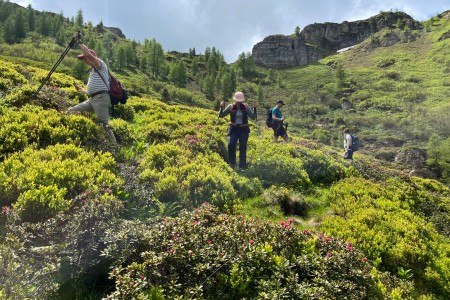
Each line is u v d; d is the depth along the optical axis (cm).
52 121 1001
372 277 585
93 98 1064
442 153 7262
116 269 455
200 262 496
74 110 1092
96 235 521
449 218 1192
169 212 727
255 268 509
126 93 1109
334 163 1373
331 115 12431
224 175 980
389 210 1016
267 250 558
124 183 782
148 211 708
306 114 12650
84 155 868
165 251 507
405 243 820
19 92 1218
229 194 882
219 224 625
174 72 15550
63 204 629
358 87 15525
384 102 12850
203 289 468
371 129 10281
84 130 1009
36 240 543
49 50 13025
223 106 1193
